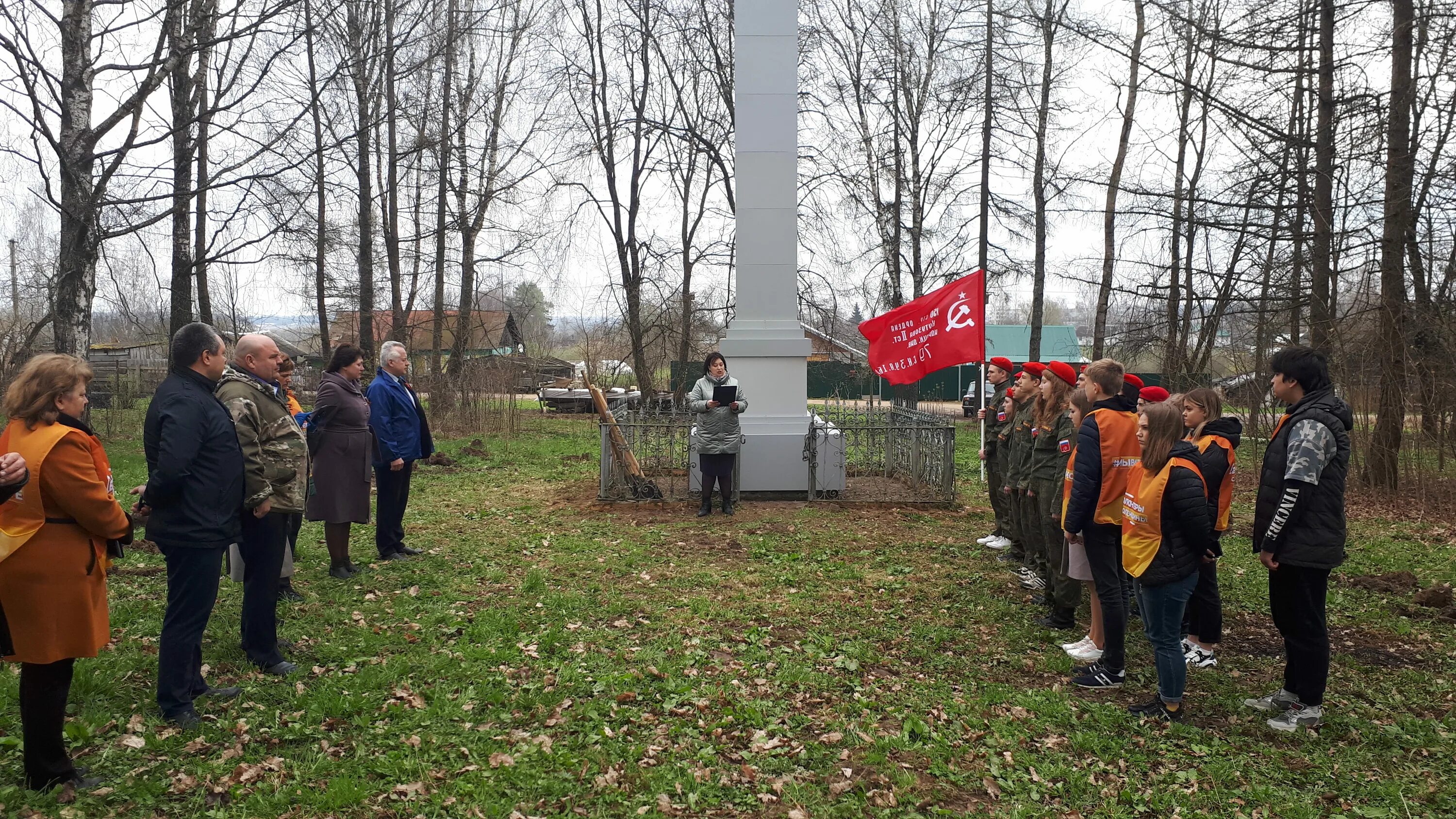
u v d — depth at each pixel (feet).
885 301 75.00
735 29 33.04
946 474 32.01
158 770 11.28
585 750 12.25
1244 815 10.95
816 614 19.08
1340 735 13.29
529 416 79.77
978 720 13.50
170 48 27.99
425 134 58.18
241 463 13.03
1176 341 49.47
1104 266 63.16
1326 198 37.14
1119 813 10.92
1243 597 21.02
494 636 17.10
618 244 70.38
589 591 20.72
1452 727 13.58
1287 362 13.67
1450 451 34.99
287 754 11.93
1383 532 29.30
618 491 33.06
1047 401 18.01
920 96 73.00
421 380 69.97
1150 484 13.26
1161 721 13.50
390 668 15.07
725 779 11.56
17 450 10.01
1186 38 37.47
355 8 41.06
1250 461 46.52
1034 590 20.94
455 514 31.09
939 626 18.17
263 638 14.87
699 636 17.39
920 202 74.79
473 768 11.65
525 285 96.84
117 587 19.70
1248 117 35.58
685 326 69.67
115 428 60.39
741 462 32.40
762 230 32.83
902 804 11.12
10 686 13.25
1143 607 13.73
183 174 33.04
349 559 21.81
